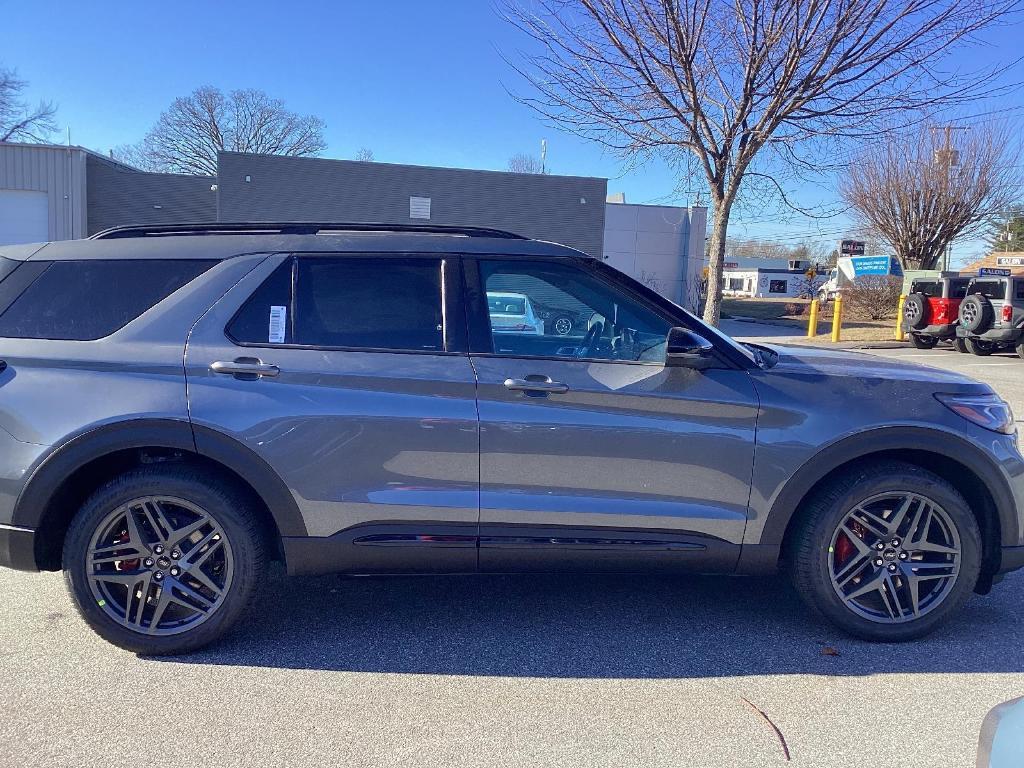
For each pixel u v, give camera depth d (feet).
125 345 11.16
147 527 11.27
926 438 11.51
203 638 11.32
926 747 9.32
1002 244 123.85
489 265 11.88
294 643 11.91
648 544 11.55
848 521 11.81
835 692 10.58
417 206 93.20
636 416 11.32
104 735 9.37
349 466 11.13
